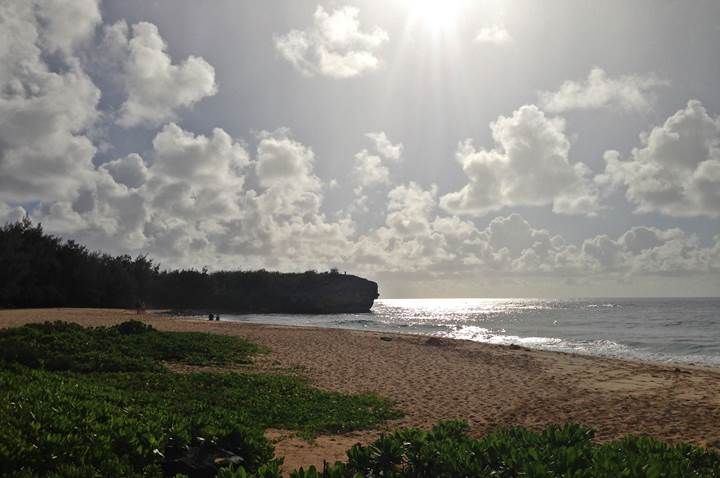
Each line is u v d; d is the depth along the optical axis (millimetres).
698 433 10703
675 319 71375
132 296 74562
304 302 102875
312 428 10766
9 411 6469
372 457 5285
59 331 18938
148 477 5891
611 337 42438
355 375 17969
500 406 13500
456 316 93125
